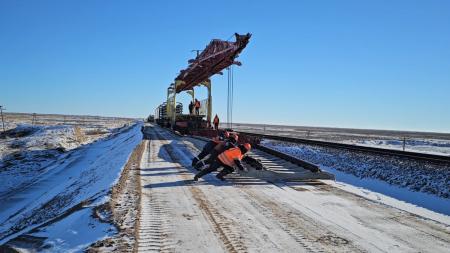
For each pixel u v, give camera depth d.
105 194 8.88
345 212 8.05
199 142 24.89
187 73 28.31
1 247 6.29
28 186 19.25
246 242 6.09
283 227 6.91
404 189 11.30
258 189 10.29
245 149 12.05
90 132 59.22
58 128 46.25
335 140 46.66
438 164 14.31
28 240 6.50
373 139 57.84
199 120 32.75
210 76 25.14
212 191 9.89
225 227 6.83
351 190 10.59
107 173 13.52
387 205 8.83
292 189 10.44
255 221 7.23
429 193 10.61
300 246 5.96
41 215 11.26
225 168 11.45
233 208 8.16
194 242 6.04
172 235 6.35
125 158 16.08
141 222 7.01
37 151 31.66
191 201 8.73
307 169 12.55
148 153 18.42
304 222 7.25
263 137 33.91
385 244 6.12
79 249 5.73
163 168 13.62
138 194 9.22
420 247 6.02
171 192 9.66
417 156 17.53
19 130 51.50
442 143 50.47
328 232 6.67
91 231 6.48
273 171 11.70
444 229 7.01
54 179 20.78
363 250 5.84
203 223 7.04
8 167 25.88
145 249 5.71
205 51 23.86
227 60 20.47
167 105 44.31
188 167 13.94
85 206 8.07
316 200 9.14
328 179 11.85
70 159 27.95
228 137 12.36
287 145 25.66
